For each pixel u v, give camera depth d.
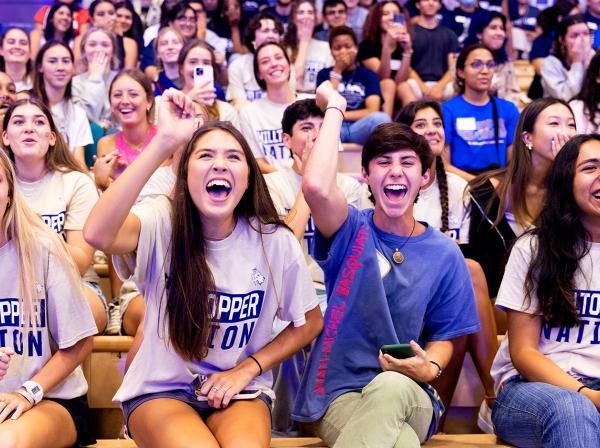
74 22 4.75
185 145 1.76
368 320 1.89
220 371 1.79
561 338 1.95
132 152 3.12
